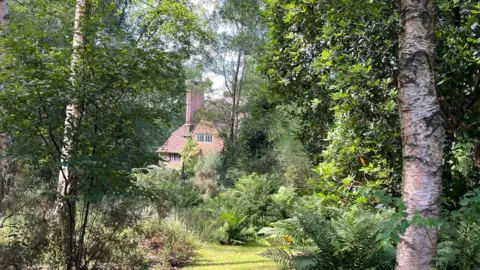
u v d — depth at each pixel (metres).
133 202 4.14
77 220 4.09
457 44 3.73
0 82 3.75
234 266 5.79
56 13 5.64
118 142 3.94
